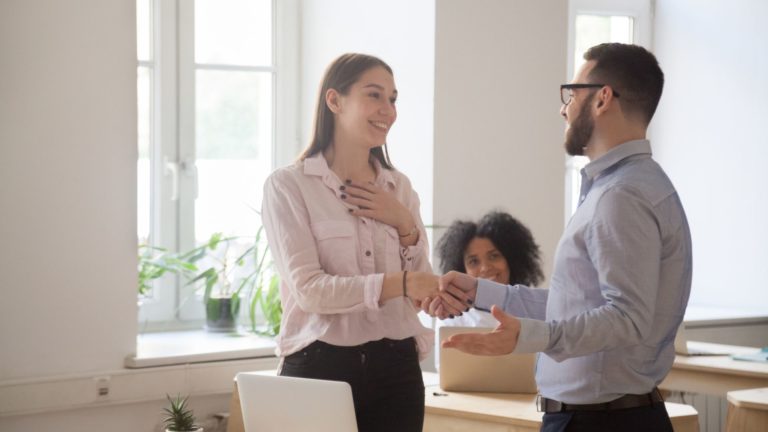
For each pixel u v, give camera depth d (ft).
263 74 15.26
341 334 7.46
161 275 13.80
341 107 7.84
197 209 14.80
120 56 11.68
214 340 13.42
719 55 16.90
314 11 15.12
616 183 6.14
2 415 11.03
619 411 6.27
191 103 14.73
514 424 9.76
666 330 6.31
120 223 11.74
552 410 6.53
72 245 11.46
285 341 7.70
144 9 14.42
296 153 15.43
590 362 6.28
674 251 6.23
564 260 6.37
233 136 15.07
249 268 14.80
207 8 14.83
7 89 11.06
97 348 11.65
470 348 5.88
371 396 7.50
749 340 16.30
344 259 7.64
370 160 8.23
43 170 11.27
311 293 7.38
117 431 11.85
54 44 11.29
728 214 16.93
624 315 5.86
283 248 7.62
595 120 6.51
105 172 11.63
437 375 12.32
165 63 14.52
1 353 11.11
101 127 11.59
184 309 14.55
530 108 13.87
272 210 7.72
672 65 17.42
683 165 17.39
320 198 7.74
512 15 13.66
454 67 13.23
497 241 12.19
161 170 14.51
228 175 15.03
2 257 11.09
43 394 11.25
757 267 16.63
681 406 10.23
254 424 7.25
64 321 11.44
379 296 7.28
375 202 7.80
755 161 16.58
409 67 13.51
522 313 7.36
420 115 13.35
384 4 13.85
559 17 14.05
